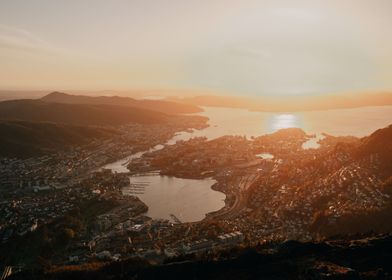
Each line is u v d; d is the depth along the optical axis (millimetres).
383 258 116188
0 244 182250
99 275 129125
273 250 131875
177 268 123938
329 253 122812
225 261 124625
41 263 160625
